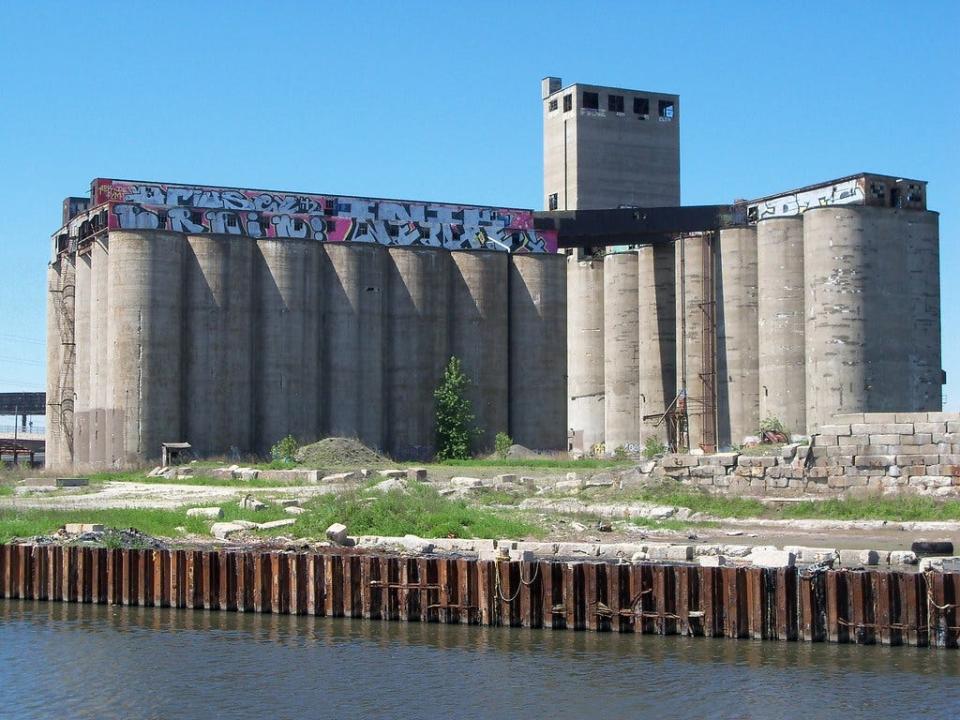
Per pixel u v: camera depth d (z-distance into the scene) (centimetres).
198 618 4359
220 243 11638
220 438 11519
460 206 12975
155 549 4691
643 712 3272
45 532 5375
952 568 4047
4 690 3584
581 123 18638
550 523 5681
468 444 12412
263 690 3534
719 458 6544
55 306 14000
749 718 3219
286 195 12275
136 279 11281
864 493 6172
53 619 4406
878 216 11312
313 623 4225
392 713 3334
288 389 11762
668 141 19138
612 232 12950
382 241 12600
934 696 3338
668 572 3881
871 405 11138
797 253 11619
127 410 11200
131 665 3784
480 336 12725
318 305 12088
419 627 4119
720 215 12375
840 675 3500
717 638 3819
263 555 4400
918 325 11481
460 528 5247
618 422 13800
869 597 3741
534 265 13012
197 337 11525
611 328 13950
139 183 11938
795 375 11538
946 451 6116
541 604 4041
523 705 3356
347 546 5022
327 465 9862
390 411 12444
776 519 5981
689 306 12462
